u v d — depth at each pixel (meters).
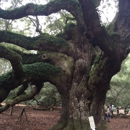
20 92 13.40
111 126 18.22
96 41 7.88
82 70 10.75
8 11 10.52
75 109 10.41
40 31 12.70
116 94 28.95
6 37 10.99
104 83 9.90
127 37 8.84
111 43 8.28
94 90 10.17
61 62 11.11
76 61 10.99
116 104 28.92
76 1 10.64
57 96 29.11
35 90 13.19
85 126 10.02
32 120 19.12
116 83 26.56
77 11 10.63
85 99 10.41
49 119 20.69
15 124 16.23
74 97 10.55
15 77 9.45
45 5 10.49
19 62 8.50
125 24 8.98
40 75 10.34
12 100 13.83
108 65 9.27
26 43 11.05
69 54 11.28
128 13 8.95
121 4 9.01
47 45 11.12
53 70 10.73
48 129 14.51
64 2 10.51
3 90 9.36
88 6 6.94
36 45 11.05
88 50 11.16
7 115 22.19
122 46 8.70
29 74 10.10
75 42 11.26
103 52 9.20
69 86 10.89
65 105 10.96
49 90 28.06
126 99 28.31
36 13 10.47
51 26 15.43
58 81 10.77
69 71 10.91
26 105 34.06
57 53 11.33
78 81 10.73
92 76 9.95
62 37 11.83
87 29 7.57
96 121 10.30
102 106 10.61
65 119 10.84
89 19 7.20
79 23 10.83
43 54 11.31
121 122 22.12
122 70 26.67
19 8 10.50
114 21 9.83
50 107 30.97
